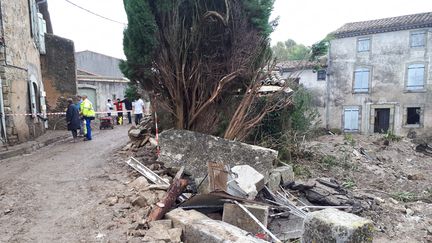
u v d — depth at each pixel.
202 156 6.49
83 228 4.39
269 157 6.59
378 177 10.74
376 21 25.17
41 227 4.43
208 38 7.46
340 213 3.16
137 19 7.11
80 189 5.82
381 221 6.79
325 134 22.89
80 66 34.66
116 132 14.05
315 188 7.24
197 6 7.37
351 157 12.56
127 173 6.62
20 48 11.35
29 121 11.70
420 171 12.66
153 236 4.03
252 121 8.07
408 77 23.22
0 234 4.23
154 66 7.50
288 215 5.91
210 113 7.59
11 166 7.57
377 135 20.86
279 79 10.01
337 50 25.38
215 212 5.42
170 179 6.22
